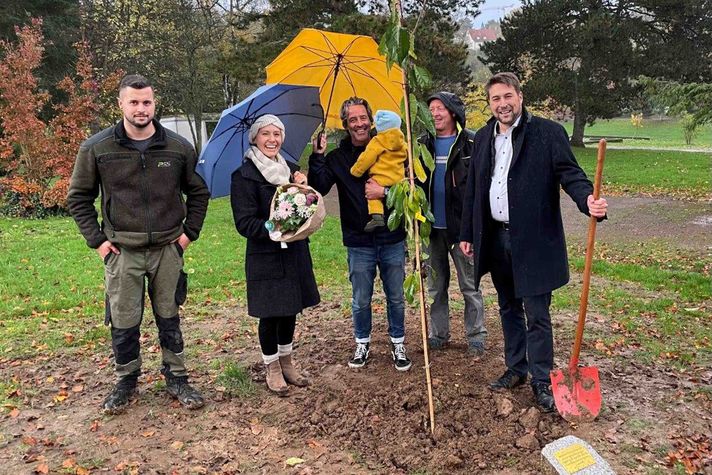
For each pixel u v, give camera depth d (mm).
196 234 4090
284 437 3684
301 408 4004
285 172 3996
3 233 12414
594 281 7867
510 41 29469
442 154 4578
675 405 4035
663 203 15344
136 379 4188
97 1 24438
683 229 11820
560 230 3791
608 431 3643
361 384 4297
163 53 25281
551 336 3879
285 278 4027
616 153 29188
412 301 3516
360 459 3426
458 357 4824
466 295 4797
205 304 6906
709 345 5266
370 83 4617
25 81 15188
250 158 3986
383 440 3572
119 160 3748
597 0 29078
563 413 3580
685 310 6418
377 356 4891
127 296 3926
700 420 3832
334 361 4855
